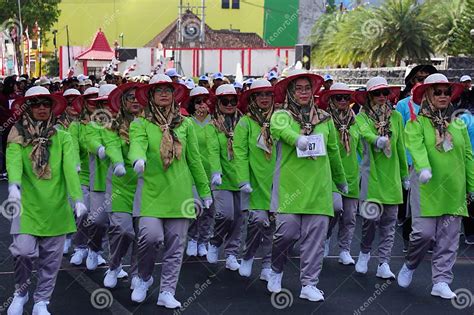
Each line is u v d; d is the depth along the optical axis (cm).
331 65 3859
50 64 4700
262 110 830
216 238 902
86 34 6800
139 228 700
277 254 756
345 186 788
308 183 728
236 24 7550
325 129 743
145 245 696
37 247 656
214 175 836
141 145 690
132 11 6925
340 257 921
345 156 898
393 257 959
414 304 745
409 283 796
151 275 754
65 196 668
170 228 706
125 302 740
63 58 3431
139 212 700
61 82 1762
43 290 669
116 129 770
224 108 898
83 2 6806
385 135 852
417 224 759
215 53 3609
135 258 776
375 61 3284
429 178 725
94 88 912
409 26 3186
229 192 884
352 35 3300
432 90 755
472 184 765
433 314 712
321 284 820
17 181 636
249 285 815
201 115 951
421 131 751
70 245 988
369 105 873
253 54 3594
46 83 1548
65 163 661
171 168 698
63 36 6725
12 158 644
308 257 741
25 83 1706
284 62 3547
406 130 758
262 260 841
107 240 970
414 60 3266
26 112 657
